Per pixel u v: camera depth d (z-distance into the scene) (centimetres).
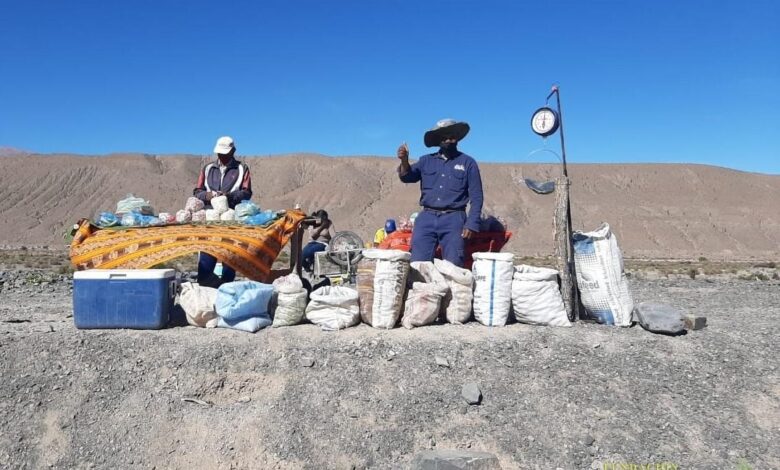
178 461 620
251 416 661
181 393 680
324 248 1167
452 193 898
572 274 862
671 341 800
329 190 14400
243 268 862
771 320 966
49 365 691
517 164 15275
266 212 933
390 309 795
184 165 17000
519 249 10000
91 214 13412
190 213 929
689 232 11975
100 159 16350
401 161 916
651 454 646
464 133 905
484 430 660
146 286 770
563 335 795
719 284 2230
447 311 835
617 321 841
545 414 680
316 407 671
